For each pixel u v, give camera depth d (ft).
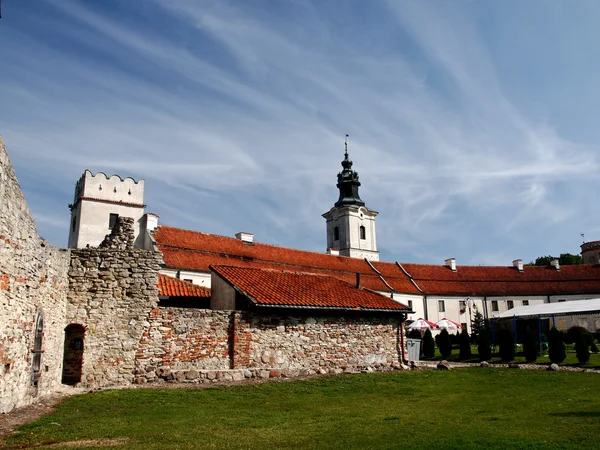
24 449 30.40
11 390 39.34
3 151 36.14
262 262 156.56
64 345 56.34
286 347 69.36
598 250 251.19
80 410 43.86
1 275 36.29
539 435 34.83
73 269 57.77
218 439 34.24
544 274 224.74
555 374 73.67
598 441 32.50
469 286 213.46
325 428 38.45
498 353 111.04
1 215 35.94
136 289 60.08
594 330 152.56
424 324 130.21
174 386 57.11
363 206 248.73
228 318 65.57
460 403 51.44
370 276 191.52
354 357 75.92
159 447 31.42
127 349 58.39
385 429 37.96
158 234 140.67
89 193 166.50
